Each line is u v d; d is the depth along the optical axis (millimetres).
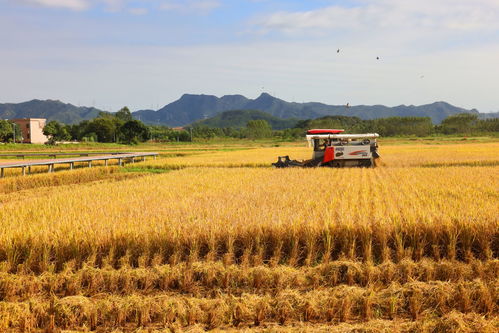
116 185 17891
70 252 8242
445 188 15016
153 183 18594
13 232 8555
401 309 6902
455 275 7660
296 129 131125
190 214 10336
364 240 8648
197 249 8438
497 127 127250
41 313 6695
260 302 6844
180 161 37469
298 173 22156
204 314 6695
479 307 6801
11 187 22500
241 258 8359
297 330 6277
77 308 6793
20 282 7477
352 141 26203
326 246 8500
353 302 6898
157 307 6805
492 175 19875
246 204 11516
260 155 46250
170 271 7703
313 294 7062
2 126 98375
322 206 11086
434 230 8648
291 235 8695
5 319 6492
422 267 7762
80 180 27656
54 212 11016
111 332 6445
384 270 7695
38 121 129125
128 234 8516
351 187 15656
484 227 8531
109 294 7402
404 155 38125
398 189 14984
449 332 6156
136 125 109562
